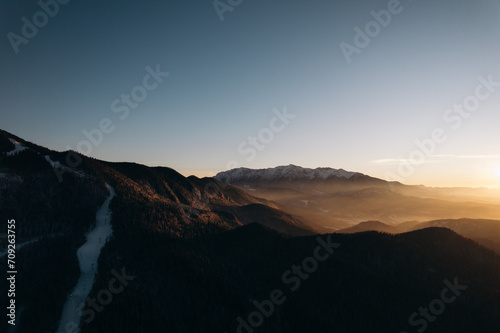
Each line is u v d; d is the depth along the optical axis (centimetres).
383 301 11812
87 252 12450
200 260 13250
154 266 12150
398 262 14038
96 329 8994
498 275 13688
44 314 9231
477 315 11412
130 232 14362
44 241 12812
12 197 14638
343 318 11106
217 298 11275
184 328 9875
